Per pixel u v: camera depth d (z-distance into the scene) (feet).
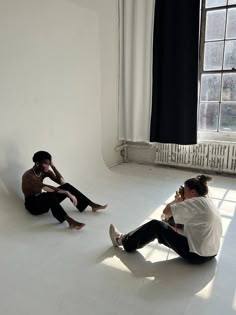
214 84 13.93
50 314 5.25
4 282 6.12
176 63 13.50
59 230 8.42
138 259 6.99
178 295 5.75
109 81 14.38
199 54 13.75
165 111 14.21
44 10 10.28
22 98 9.93
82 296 5.72
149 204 10.32
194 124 13.78
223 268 6.65
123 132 15.78
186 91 13.58
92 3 12.49
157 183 12.62
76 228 8.34
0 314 5.25
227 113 13.91
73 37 11.70
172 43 13.39
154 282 6.15
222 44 13.41
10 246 7.53
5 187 9.56
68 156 12.14
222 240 7.90
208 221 6.29
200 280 6.22
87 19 12.32
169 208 6.55
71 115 12.09
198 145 14.11
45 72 10.66
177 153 14.67
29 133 10.34
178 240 6.51
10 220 8.87
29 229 8.46
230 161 13.56
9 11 9.12
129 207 10.07
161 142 14.67
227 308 5.41
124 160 16.33
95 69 13.17
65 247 7.51
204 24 13.56
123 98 15.30
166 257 7.08
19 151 10.04
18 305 5.48
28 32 9.82
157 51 13.79
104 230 8.44
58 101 11.37
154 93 14.25
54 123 11.31
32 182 9.03
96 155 13.80
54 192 8.98
